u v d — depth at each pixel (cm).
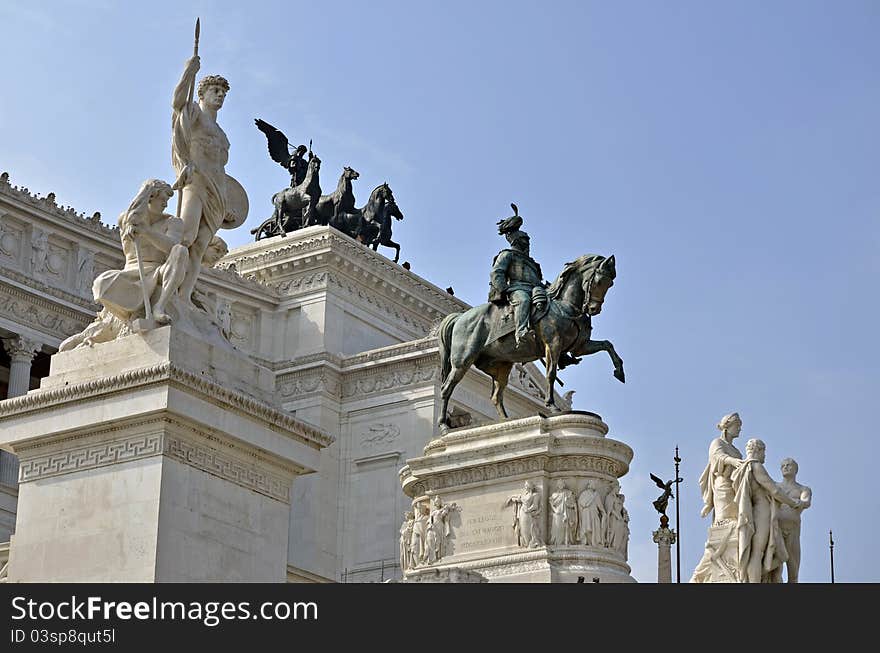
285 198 14762
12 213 13025
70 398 4316
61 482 4303
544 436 7425
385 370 13575
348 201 14838
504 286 8038
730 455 7194
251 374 4544
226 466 4353
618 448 7475
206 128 4703
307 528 13088
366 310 14300
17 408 4359
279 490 4497
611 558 7325
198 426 4278
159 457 4200
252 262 14225
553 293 7956
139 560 4138
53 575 4222
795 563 7088
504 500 7425
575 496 7388
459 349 8062
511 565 7281
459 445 7650
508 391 13788
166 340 4334
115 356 4378
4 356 13875
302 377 13700
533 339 7888
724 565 7025
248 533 4372
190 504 4234
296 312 14025
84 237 13500
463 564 7388
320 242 13988
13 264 13050
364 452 13438
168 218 4550
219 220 4703
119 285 4434
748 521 6975
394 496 13200
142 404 4234
